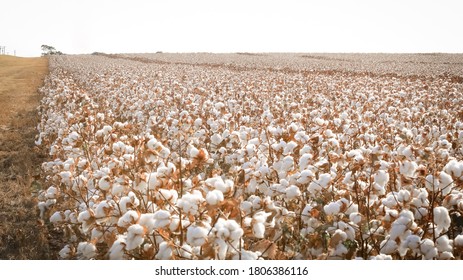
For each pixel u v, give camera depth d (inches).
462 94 549.6
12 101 701.9
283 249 123.8
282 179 139.7
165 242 100.8
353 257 112.2
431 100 423.2
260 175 142.8
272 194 136.8
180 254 103.2
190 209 102.0
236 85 603.8
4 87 964.6
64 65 1604.3
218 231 92.4
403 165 129.0
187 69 1327.5
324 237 113.7
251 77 893.8
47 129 317.4
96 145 204.4
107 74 884.6
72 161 171.5
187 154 199.6
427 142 212.1
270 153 176.6
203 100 397.7
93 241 117.3
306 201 143.3
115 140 187.9
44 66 1743.4
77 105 357.1
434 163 141.4
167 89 537.6
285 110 357.7
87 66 1477.6
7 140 398.6
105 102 414.6
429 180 121.6
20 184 265.0
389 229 114.3
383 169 136.3
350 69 1422.2
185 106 338.6
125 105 390.9
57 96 416.2
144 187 120.2
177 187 127.1
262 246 109.0
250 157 168.2
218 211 103.7
